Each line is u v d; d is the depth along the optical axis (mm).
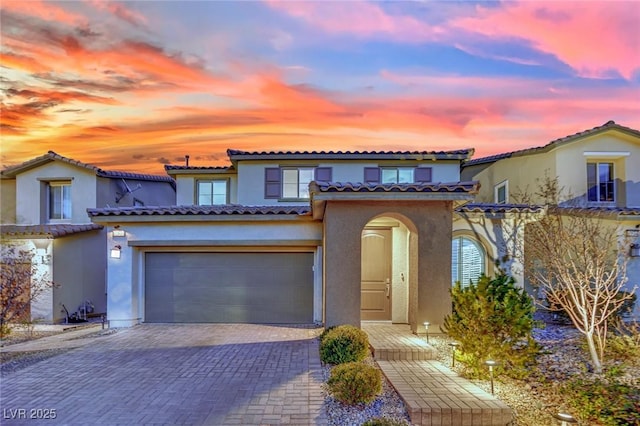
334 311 10180
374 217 10375
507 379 7195
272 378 7734
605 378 6859
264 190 18234
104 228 17875
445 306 10172
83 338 11383
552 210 12836
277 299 13359
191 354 9508
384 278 12406
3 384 7523
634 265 12336
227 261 13477
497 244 13008
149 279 13570
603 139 15859
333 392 6539
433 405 5902
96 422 5875
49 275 15156
